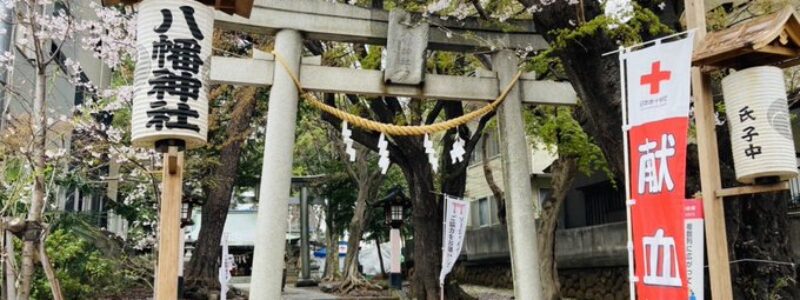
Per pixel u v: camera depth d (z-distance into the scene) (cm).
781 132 472
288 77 740
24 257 611
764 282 610
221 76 726
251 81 737
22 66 1080
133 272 1285
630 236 524
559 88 862
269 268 697
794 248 984
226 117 1460
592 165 1442
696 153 637
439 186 1370
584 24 640
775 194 638
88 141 1193
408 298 1552
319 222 3572
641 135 516
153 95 407
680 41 499
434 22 823
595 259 1491
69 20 800
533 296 784
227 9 459
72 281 1021
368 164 2114
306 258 2462
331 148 2375
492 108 823
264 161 727
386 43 814
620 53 546
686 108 485
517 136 823
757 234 624
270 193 712
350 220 2442
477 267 2106
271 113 733
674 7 817
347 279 2025
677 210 479
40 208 618
